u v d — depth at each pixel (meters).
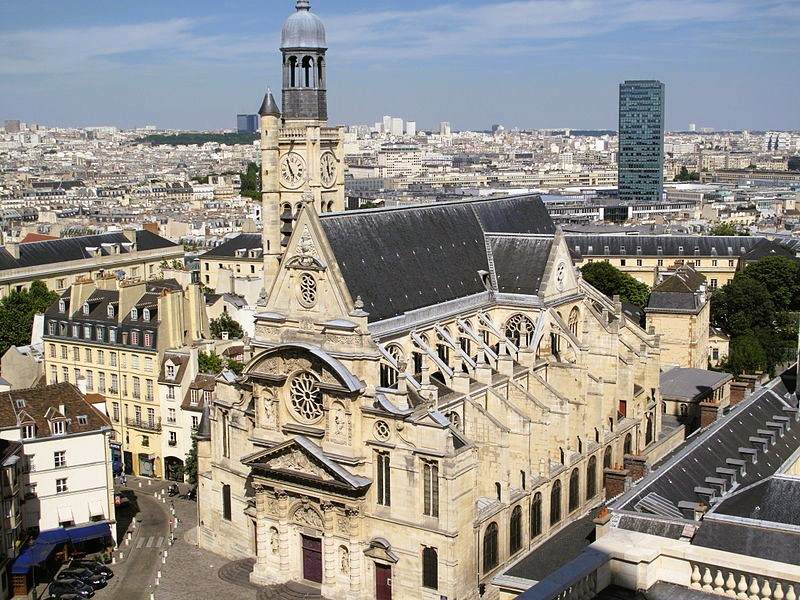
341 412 103.94
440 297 122.62
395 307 114.44
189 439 156.25
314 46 133.62
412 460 99.06
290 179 134.88
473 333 122.31
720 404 157.38
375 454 102.81
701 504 71.94
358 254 113.75
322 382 104.50
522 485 110.06
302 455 105.25
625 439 134.75
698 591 39.91
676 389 161.25
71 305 174.62
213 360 164.50
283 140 134.00
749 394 114.44
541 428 112.75
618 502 73.12
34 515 121.12
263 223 137.00
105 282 190.62
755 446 92.69
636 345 142.75
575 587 39.03
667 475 80.06
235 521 118.62
